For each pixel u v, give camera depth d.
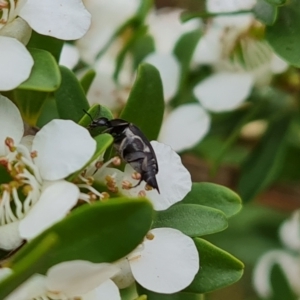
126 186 0.08
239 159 0.15
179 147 0.14
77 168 0.08
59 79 0.08
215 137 0.15
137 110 0.10
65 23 0.08
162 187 0.09
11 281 0.06
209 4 0.13
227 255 0.09
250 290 0.19
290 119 0.14
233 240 0.18
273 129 0.14
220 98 0.14
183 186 0.09
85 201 0.08
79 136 0.08
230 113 0.15
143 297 0.08
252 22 0.14
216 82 0.14
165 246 0.08
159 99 0.10
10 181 0.08
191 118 0.14
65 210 0.07
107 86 0.14
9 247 0.08
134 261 0.08
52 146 0.08
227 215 0.09
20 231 0.07
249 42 0.14
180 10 0.16
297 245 0.18
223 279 0.09
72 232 0.07
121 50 0.14
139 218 0.07
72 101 0.10
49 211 0.07
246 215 0.18
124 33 0.15
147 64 0.10
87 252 0.07
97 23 0.15
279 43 0.10
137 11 0.15
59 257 0.07
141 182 0.09
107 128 0.09
